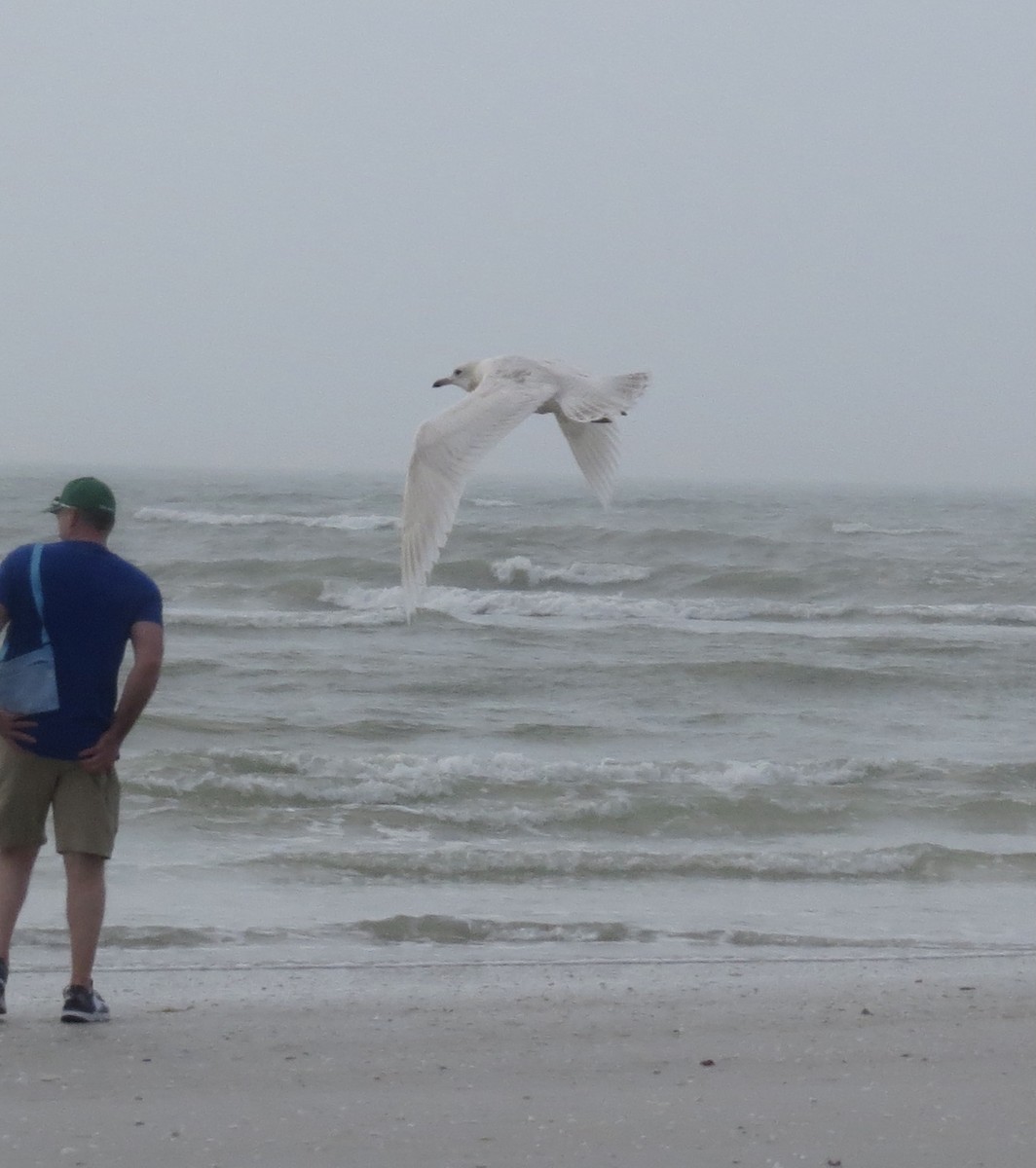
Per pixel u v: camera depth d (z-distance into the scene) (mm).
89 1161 11656
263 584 73812
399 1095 13523
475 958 20281
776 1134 12609
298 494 147750
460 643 57906
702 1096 13656
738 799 31219
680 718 44094
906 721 44812
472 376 17172
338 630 60938
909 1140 12523
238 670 48469
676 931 22188
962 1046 15617
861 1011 17141
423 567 13562
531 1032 15945
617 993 18031
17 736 15016
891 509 178000
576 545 94562
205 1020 16094
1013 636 66375
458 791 31578
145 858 25734
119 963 19391
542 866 25922
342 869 25359
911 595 81500
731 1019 16688
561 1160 11906
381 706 44312
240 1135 12336
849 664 54312
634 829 29703
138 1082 13664
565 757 37844
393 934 21531
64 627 14961
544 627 65312
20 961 19172
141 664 15047
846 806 31516
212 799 29969
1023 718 46000
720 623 71812
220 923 21812
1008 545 114062
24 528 100500
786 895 24906
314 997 17562
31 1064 14109
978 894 25375
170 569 77438
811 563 91688
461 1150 12078
